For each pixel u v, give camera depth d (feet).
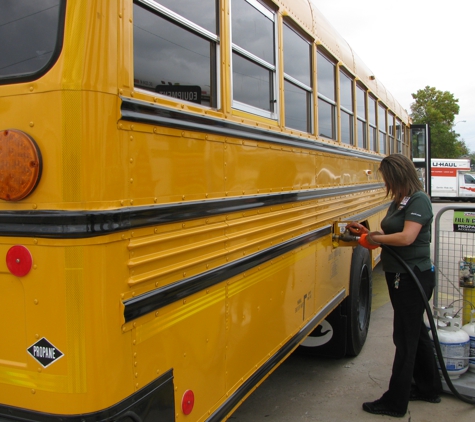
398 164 11.00
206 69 6.46
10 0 4.68
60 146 4.30
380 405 11.42
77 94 4.27
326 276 12.26
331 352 14.32
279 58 8.92
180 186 5.60
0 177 4.47
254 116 7.89
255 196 7.72
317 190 11.34
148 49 5.26
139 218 4.82
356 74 15.90
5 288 4.65
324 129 12.39
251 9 7.76
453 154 152.66
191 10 6.02
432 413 11.51
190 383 5.92
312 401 12.14
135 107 4.78
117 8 4.64
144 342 5.01
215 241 6.39
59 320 4.36
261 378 8.05
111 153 4.49
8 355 4.69
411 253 10.98
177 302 5.59
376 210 20.12
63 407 4.40
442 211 13.41
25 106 4.48
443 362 11.46
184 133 5.66
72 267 4.27
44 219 4.32
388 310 20.48
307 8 10.88
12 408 4.63
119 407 4.60
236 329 7.22
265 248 8.24
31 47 4.55
